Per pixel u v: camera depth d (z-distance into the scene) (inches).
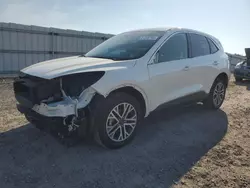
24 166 118.0
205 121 195.3
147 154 134.9
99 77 125.6
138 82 140.3
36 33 500.7
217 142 154.8
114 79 129.4
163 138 157.4
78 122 121.3
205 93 205.0
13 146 137.4
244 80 526.6
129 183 108.1
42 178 109.1
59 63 141.9
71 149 135.9
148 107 150.8
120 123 137.4
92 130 128.3
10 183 104.5
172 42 169.9
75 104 119.7
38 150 133.8
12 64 478.9
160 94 157.3
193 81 186.1
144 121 188.7
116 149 138.6
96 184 106.6
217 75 214.8
